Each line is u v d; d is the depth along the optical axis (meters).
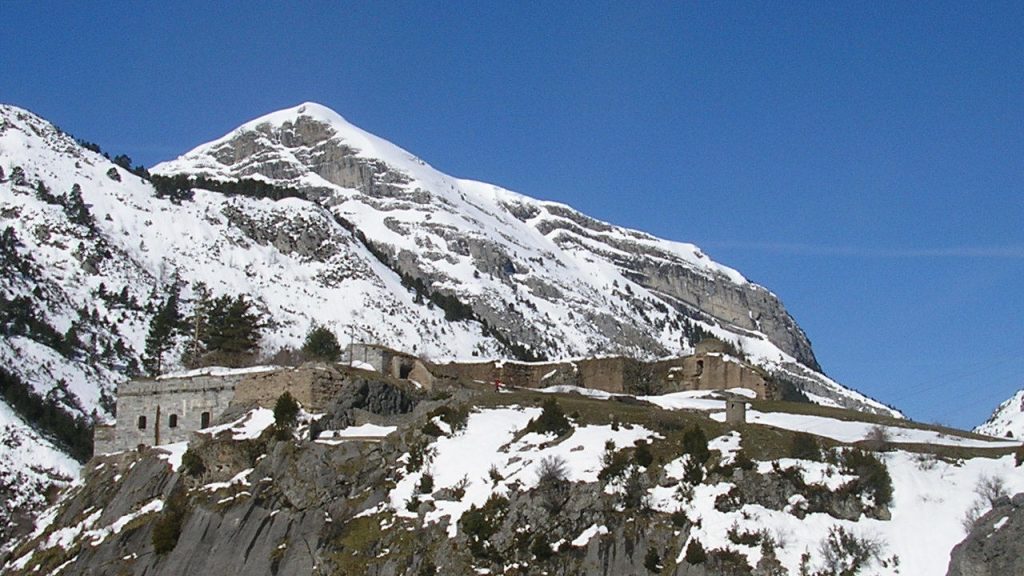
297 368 106.88
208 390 110.06
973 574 77.00
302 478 94.31
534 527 84.50
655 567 81.69
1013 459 90.94
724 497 84.69
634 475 87.50
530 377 131.75
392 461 95.31
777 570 79.56
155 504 99.25
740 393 127.00
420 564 84.62
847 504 84.88
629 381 130.12
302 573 88.50
